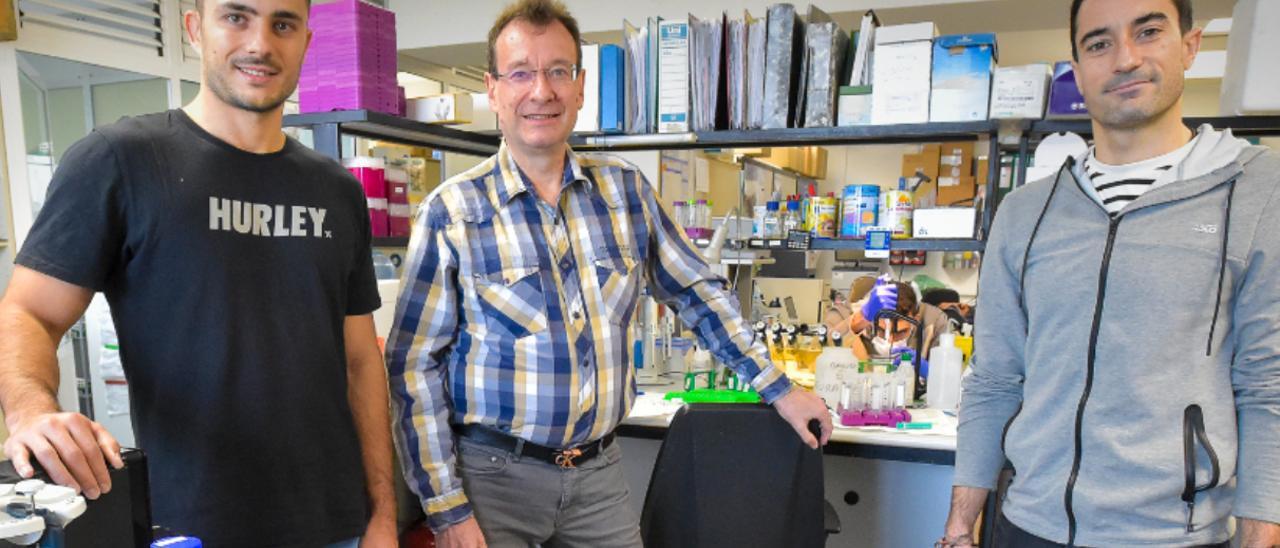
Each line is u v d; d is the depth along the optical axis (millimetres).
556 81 1354
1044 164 1915
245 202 1074
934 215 2068
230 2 1026
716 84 2133
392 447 1336
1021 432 1221
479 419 1372
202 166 1046
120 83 2584
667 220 1609
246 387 1054
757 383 1520
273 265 1091
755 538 1533
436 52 3791
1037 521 1184
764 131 2100
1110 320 1107
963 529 1315
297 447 1104
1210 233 1060
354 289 1269
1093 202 1156
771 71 2096
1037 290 1201
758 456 1519
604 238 1452
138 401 1040
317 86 1815
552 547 1526
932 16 3246
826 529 1592
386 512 1258
